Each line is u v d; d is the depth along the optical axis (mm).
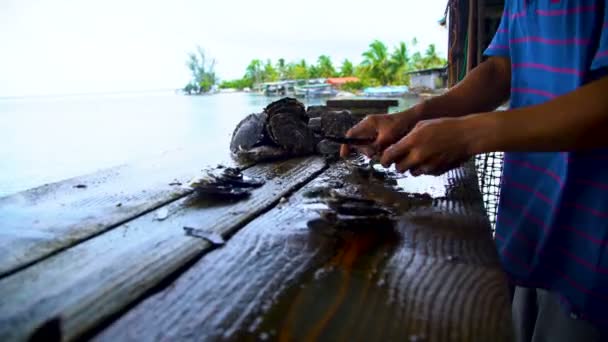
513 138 908
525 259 1332
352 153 2195
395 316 768
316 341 698
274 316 771
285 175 1804
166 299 830
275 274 934
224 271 952
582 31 1046
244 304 812
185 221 1261
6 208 1389
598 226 1104
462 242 1110
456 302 814
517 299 1872
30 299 825
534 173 1303
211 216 1305
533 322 1702
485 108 1504
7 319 760
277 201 1460
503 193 1436
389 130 1391
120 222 1258
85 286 873
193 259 1005
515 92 1360
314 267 968
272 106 2264
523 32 1295
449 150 967
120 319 762
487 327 732
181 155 2238
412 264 981
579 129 858
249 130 2234
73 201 1459
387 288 869
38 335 698
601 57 908
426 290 860
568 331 1293
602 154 1080
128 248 1064
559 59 1143
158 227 1214
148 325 743
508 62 1456
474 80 1490
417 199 1476
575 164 1116
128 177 1786
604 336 1183
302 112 2303
